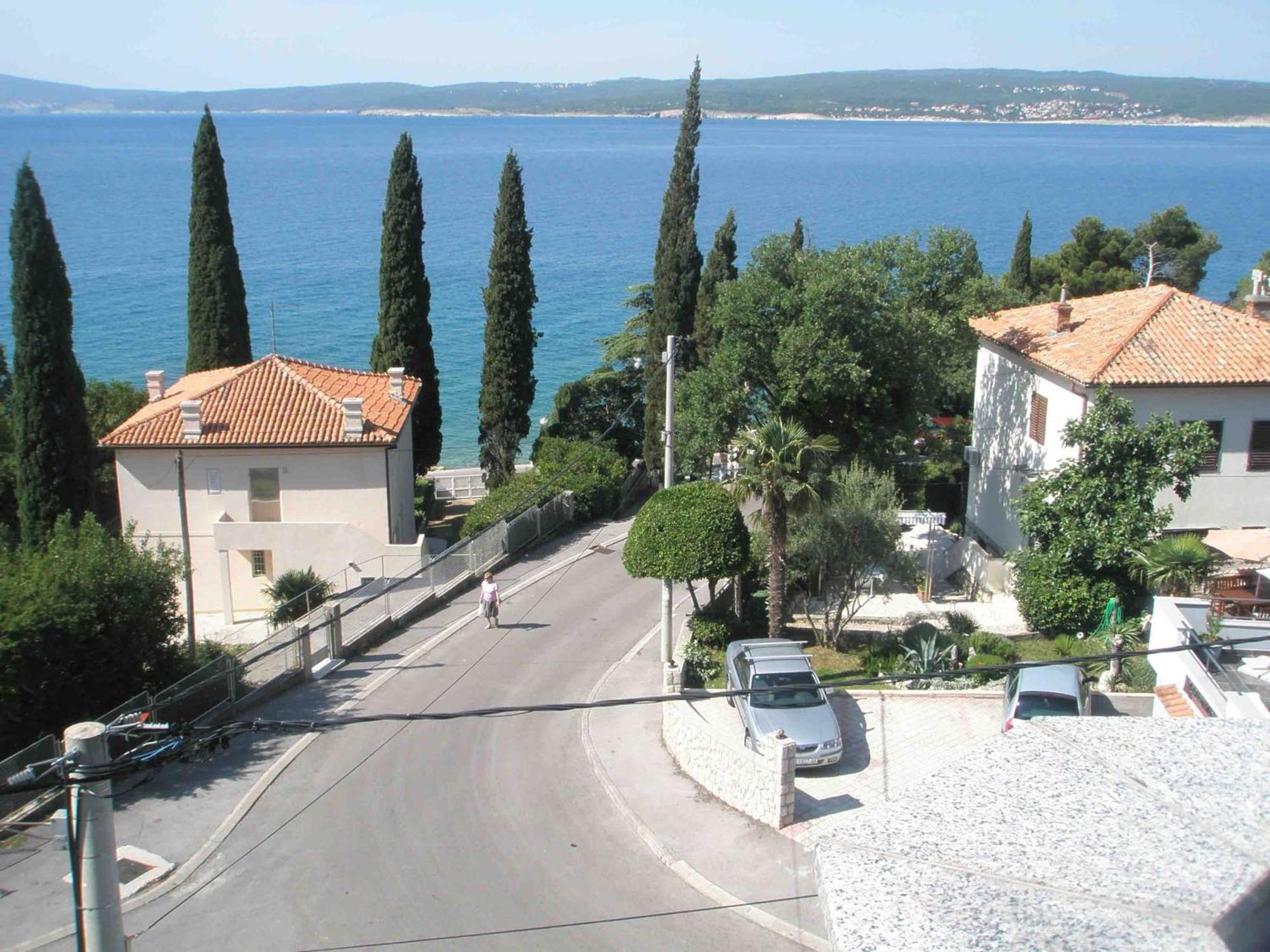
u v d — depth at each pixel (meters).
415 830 19.52
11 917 16.44
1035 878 3.96
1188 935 3.56
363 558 34.94
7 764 18.95
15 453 39.22
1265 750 4.96
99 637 22.38
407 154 47.03
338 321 109.88
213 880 17.84
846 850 4.29
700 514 26.47
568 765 22.17
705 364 47.34
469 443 74.75
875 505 29.00
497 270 48.28
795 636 30.48
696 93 46.59
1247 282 63.84
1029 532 29.94
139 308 113.62
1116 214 192.88
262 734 23.67
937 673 12.22
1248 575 28.59
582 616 32.09
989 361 38.94
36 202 36.81
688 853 18.62
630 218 197.75
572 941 16.06
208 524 36.03
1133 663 25.83
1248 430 31.08
